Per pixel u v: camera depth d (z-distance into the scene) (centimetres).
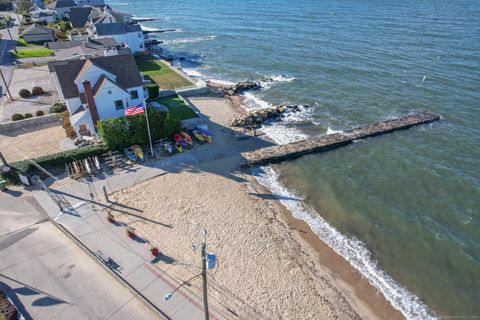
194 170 3947
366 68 7194
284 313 2438
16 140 4319
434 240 3147
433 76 6650
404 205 3572
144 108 3762
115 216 3167
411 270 2877
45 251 2739
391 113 5434
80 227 3006
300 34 9988
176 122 4391
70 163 3794
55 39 8969
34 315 2250
